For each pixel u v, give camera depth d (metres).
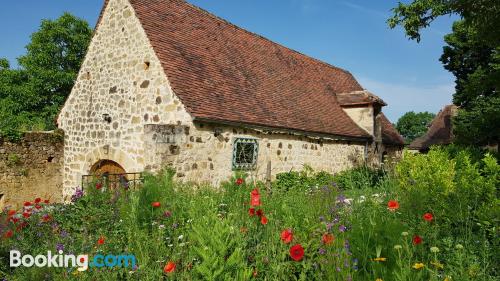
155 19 10.77
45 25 22.33
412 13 7.68
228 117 9.66
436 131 27.36
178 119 9.15
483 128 10.24
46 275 3.85
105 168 11.09
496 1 6.73
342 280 2.84
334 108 15.85
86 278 3.62
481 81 8.71
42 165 11.95
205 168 9.27
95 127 11.24
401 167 6.80
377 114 16.45
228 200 5.45
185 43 11.01
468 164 5.89
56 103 22.02
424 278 2.87
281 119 11.55
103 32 11.20
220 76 11.03
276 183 10.32
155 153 7.98
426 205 4.79
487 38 7.48
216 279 2.85
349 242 3.30
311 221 3.98
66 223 5.70
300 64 16.84
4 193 11.12
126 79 10.43
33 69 21.33
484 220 4.36
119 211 5.38
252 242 3.75
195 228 3.54
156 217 4.69
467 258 3.25
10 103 20.52
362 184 8.08
